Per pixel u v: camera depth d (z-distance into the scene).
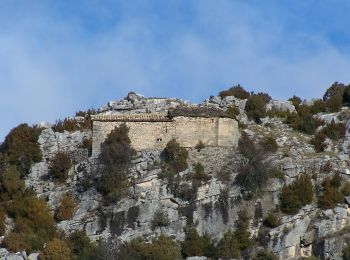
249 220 191.62
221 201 193.25
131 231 190.75
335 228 190.88
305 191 194.25
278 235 188.75
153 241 187.62
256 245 188.25
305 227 191.12
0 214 194.50
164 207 193.12
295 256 188.88
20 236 187.38
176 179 195.50
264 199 193.75
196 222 192.12
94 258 182.25
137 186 195.50
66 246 184.88
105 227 191.62
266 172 195.50
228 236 188.88
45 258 183.00
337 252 187.00
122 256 181.50
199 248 186.75
